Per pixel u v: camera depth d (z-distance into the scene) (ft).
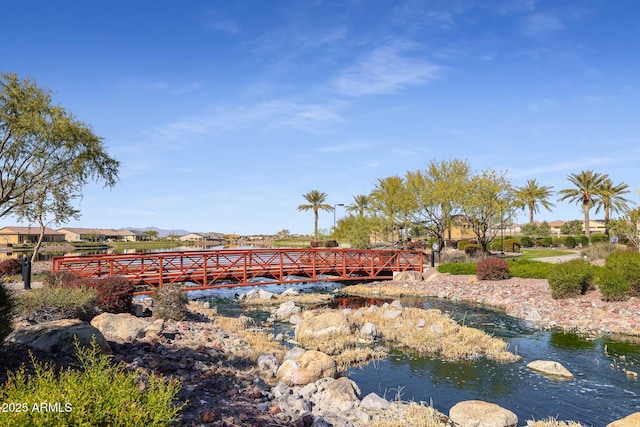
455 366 35.63
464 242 177.17
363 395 29.32
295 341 43.96
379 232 147.54
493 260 86.48
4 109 78.64
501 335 46.19
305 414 21.94
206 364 30.14
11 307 23.00
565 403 27.89
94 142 87.92
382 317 53.31
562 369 33.60
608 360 36.83
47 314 36.24
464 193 121.60
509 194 120.88
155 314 48.29
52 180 87.97
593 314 53.06
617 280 57.57
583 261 66.69
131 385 15.96
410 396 29.25
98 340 26.48
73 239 350.23
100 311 43.55
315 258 91.40
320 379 29.22
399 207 133.90
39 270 95.55
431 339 43.01
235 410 21.33
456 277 93.66
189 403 21.18
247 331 46.19
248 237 422.82
